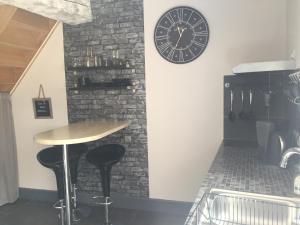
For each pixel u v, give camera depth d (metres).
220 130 2.88
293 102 1.94
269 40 2.62
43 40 3.35
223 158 2.13
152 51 3.01
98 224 2.97
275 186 1.52
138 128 3.15
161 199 3.17
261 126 2.14
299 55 1.85
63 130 2.53
